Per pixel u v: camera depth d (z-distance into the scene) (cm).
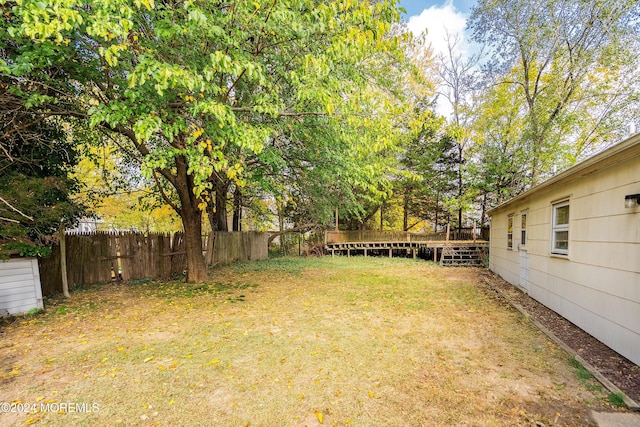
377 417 232
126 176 1035
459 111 1379
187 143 427
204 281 766
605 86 980
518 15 1041
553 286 511
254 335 396
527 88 1130
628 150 300
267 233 1409
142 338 385
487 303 568
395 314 493
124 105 380
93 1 286
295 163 691
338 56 410
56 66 441
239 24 417
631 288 320
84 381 280
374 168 581
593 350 352
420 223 2139
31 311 483
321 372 300
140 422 225
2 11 321
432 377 290
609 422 222
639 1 860
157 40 435
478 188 1373
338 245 1544
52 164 645
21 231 469
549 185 491
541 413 234
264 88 523
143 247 788
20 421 224
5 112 446
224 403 249
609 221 359
